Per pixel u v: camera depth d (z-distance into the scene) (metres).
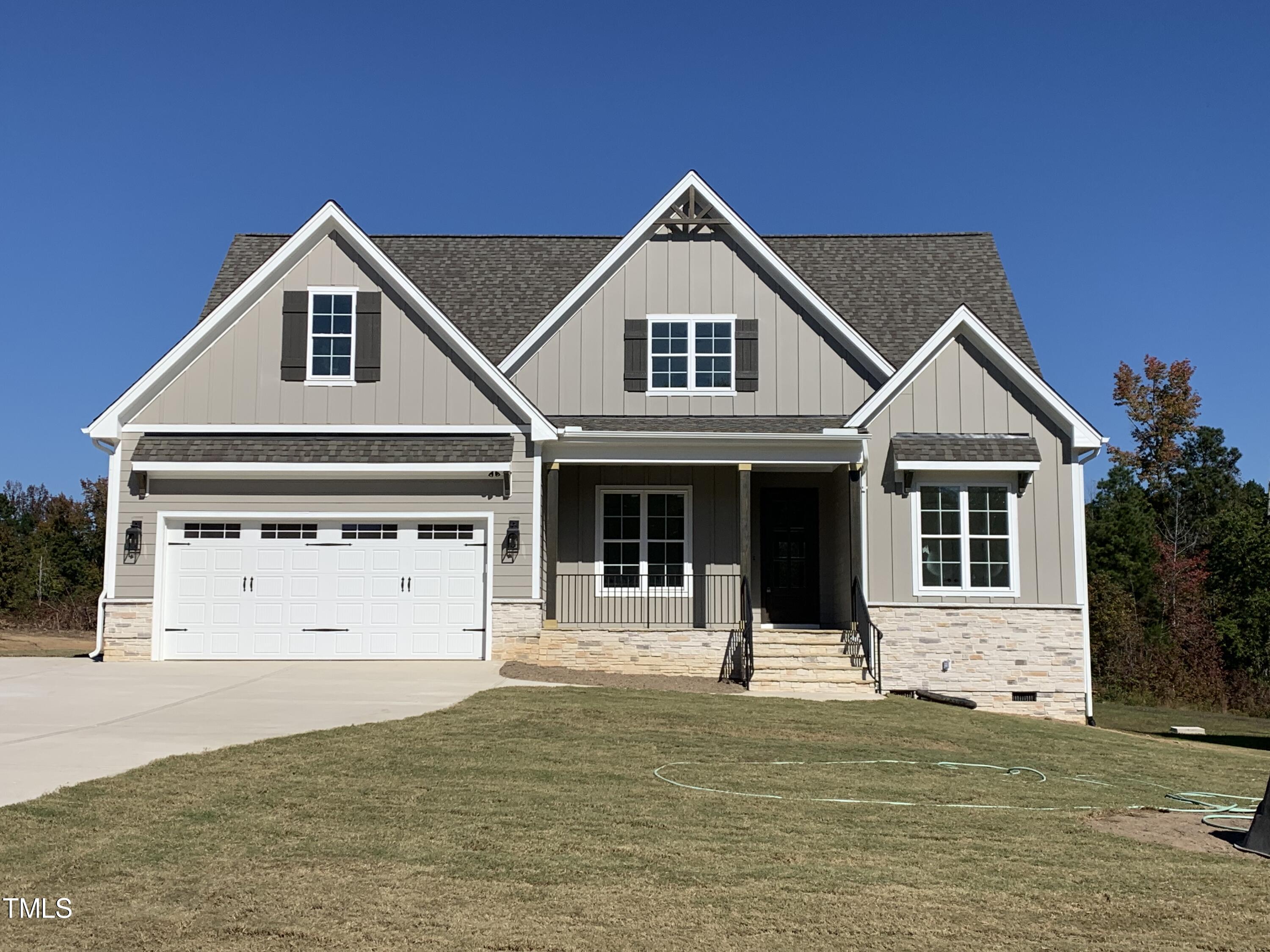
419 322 20.83
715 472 22.42
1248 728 23.02
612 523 22.28
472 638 20.27
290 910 6.93
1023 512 20.45
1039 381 20.58
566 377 22.03
